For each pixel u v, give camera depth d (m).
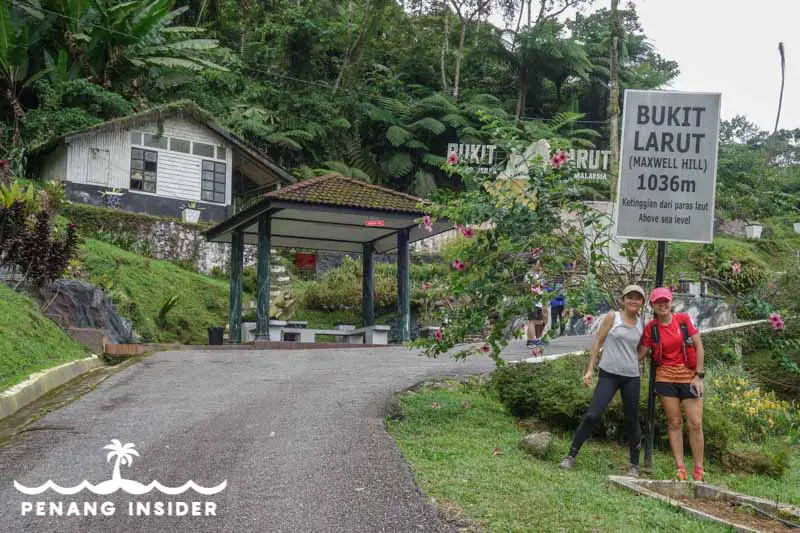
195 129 31.12
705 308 18.97
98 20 33.47
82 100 31.97
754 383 12.89
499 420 8.80
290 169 40.03
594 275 8.48
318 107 42.19
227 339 21.06
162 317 20.47
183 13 45.47
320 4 49.09
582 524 4.97
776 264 37.84
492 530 4.79
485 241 9.00
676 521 5.43
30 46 33.75
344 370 12.09
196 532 4.80
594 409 7.23
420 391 10.20
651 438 7.61
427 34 53.41
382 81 48.44
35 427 7.85
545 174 8.89
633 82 51.91
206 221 30.92
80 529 4.88
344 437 7.32
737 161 57.09
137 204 29.62
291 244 21.20
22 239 14.48
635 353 7.42
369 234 20.50
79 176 28.66
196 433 7.51
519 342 16.31
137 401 9.34
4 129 31.14
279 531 4.79
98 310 15.45
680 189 7.79
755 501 6.41
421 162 44.97
